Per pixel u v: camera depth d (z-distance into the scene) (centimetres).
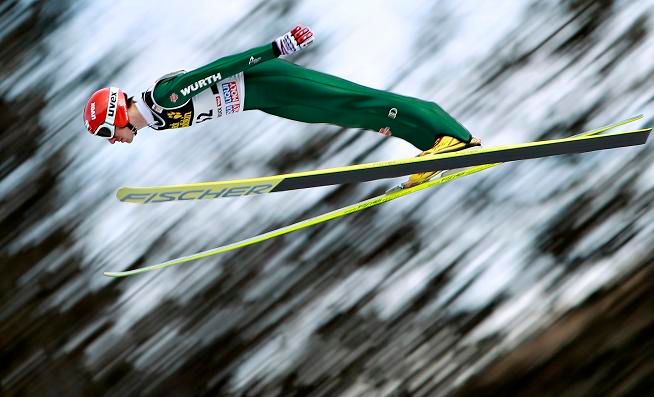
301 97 1310
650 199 2452
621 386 2247
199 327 2503
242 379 2445
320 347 2462
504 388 2322
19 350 2491
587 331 2338
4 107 2584
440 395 2339
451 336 2419
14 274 2533
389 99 1334
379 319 2478
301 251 2516
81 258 2527
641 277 2370
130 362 2477
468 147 1369
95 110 1277
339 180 1345
